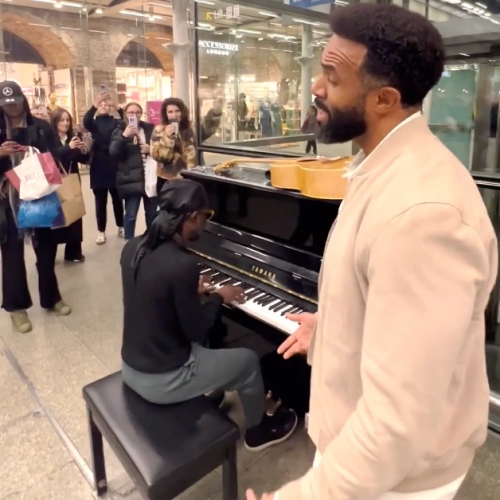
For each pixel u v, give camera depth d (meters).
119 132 4.30
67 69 8.91
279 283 1.97
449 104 2.55
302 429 2.11
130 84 9.47
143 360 1.59
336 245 0.78
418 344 0.61
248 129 3.49
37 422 2.21
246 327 2.16
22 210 2.81
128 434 1.49
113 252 4.53
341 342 0.79
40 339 2.94
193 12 3.15
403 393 0.62
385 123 0.74
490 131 2.47
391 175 0.70
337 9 0.75
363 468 0.65
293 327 1.76
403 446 0.63
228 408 2.28
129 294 1.63
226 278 2.14
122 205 4.96
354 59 0.70
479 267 0.64
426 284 0.61
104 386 1.70
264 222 2.13
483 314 0.76
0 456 2.00
